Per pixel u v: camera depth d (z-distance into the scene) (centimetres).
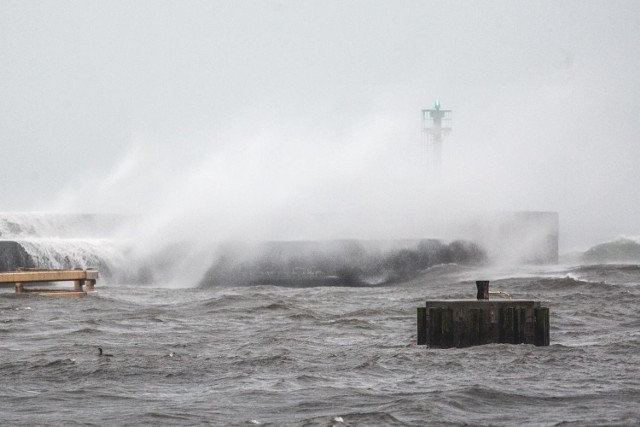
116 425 5728
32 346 8656
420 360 7694
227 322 10425
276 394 6531
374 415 5862
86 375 7231
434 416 5853
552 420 5756
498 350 7981
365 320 10481
